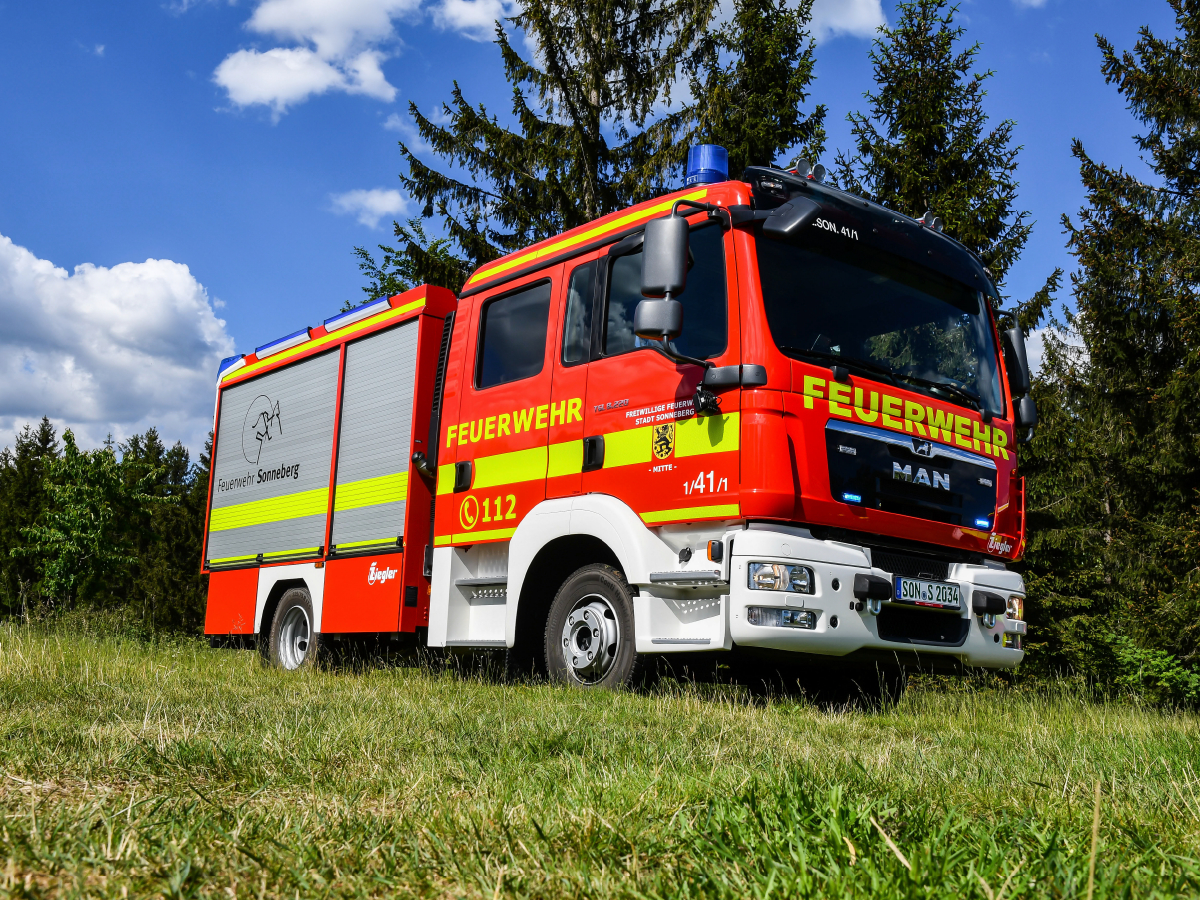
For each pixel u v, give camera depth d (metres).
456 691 5.91
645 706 5.30
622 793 2.42
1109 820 2.24
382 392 8.61
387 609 7.99
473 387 7.59
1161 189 18.61
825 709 6.70
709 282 6.04
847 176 19.72
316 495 9.31
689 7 19.62
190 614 47.22
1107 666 15.30
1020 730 5.67
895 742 4.40
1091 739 4.62
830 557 5.65
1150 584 16.92
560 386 6.80
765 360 5.68
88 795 2.42
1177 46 18.78
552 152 19.42
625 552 6.09
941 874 1.66
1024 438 7.20
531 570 6.84
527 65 19.89
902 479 6.09
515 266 7.50
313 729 3.82
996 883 1.66
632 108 20.25
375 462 8.52
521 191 19.91
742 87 20.14
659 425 6.08
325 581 8.89
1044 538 16.14
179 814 2.15
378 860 1.84
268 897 1.63
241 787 2.71
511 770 2.98
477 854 1.78
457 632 7.38
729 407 5.73
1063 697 9.28
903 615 6.05
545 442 6.83
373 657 8.70
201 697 5.08
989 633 6.44
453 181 19.81
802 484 5.63
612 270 6.68
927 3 19.73
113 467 36.75
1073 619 15.52
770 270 5.92
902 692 7.73
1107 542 19.70
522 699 5.40
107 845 1.79
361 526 8.55
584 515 6.39
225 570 10.77
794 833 1.87
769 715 5.34
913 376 6.37
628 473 6.20
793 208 6.06
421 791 2.61
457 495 7.50
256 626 9.94
